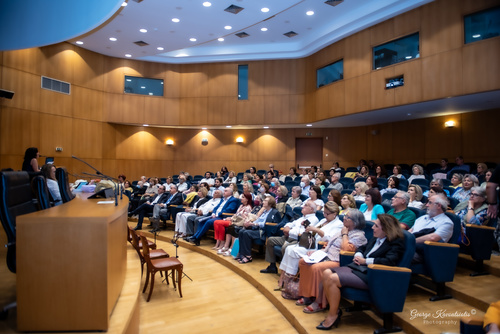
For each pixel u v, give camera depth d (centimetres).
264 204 479
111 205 243
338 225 348
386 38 783
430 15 705
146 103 1121
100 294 177
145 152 1169
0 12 579
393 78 771
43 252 174
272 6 724
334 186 663
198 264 499
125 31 879
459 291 293
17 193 224
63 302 175
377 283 248
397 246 262
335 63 934
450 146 912
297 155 1211
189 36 900
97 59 1054
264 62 1098
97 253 177
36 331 173
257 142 1212
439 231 308
